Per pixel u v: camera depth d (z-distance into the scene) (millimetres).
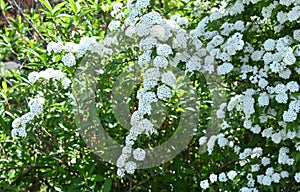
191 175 2242
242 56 2014
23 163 2279
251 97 1936
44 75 2014
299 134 1906
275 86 1950
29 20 2586
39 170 2291
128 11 2178
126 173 2168
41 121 2049
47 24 2359
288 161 1931
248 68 1986
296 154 1908
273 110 1954
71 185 2107
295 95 1858
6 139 2244
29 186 2346
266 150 2055
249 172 1991
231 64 1980
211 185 2059
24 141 2117
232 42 1964
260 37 2059
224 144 2018
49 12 2254
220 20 2078
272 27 2055
